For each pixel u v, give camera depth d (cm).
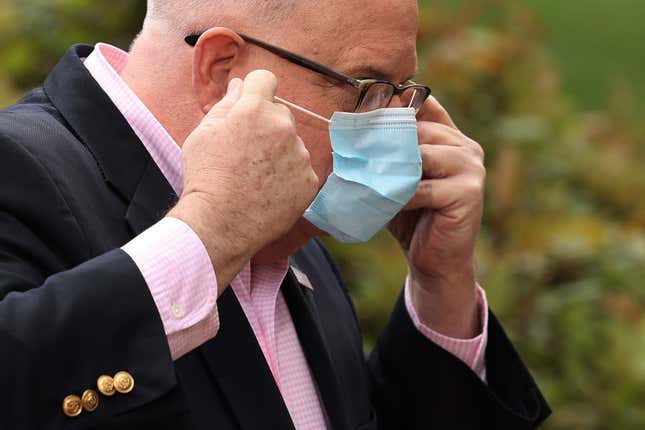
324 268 634
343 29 493
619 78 1719
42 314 396
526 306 1041
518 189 1150
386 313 1015
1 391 386
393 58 505
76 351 397
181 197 434
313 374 544
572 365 1011
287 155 438
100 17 1088
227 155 431
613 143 1322
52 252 450
